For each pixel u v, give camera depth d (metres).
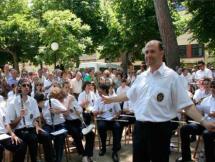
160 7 13.26
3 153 6.08
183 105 3.47
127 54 27.38
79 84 11.79
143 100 3.59
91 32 30.27
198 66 13.28
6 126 6.05
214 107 6.98
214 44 19.64
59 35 19.64
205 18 18.30
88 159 6.92
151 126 3.54
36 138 6.29
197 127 6.56
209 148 6.15
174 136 8.51
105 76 13.05
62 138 6.65
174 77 3.50
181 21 23.95
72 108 7.32
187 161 6.73
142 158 3.65
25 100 6.40
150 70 3.62
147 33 24.19
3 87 8.06
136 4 24.27
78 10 29.39
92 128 6.95
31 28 27.58
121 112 7.95
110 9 30.08
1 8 29.88
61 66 20.52
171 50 13.27
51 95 7.10
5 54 30.50
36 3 29.91
